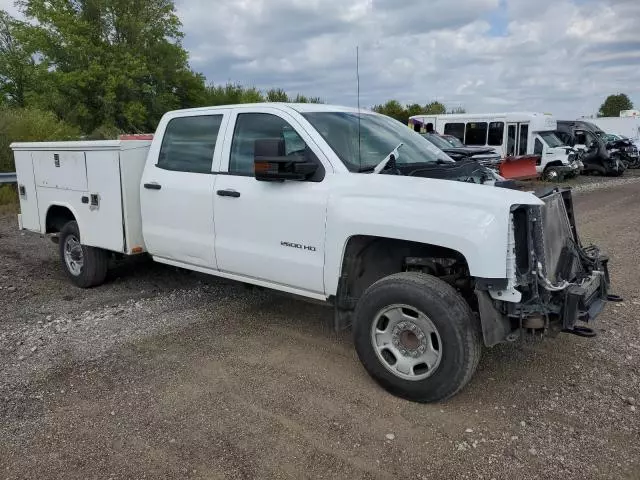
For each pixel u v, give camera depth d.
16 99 35.81
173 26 33.44
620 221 11.48
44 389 3.98
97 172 5.91
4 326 5.27
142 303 5.90
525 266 3.48
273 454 3.18
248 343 4.78
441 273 4.02
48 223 6.97
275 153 4.09
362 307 3.85
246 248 4.69
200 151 5.18
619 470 3.01
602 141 24.84
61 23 29.53
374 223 3.79
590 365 4.29
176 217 5.29
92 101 30.86
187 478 2.98
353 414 3.59
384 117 5.32
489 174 4.64
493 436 3.34
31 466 3.10
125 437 3.37
